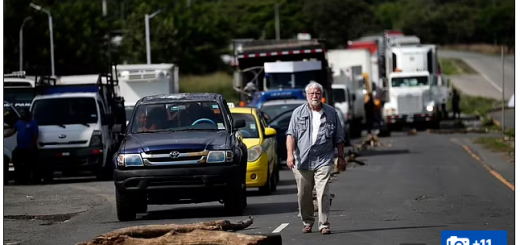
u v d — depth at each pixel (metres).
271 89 78.44
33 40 148.75
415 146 84.88
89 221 36.50
